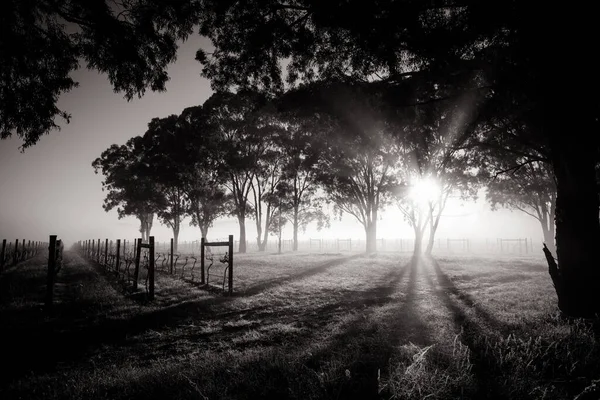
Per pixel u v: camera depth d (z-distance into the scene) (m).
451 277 15.68
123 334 7.10
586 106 6.57
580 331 5.41
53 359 5.69
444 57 7.10
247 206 49.28
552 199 33.12
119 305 9.77
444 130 10.37
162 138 41.97
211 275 16.33
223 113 39.75
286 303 9.98
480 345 5.20
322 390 3.77
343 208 40.97
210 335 6.98
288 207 48.09
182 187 44.44
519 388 3.70
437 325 6.71
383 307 8.82
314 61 9.13
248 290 12.08
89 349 6.15
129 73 8.52
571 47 5.84
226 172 41.91
